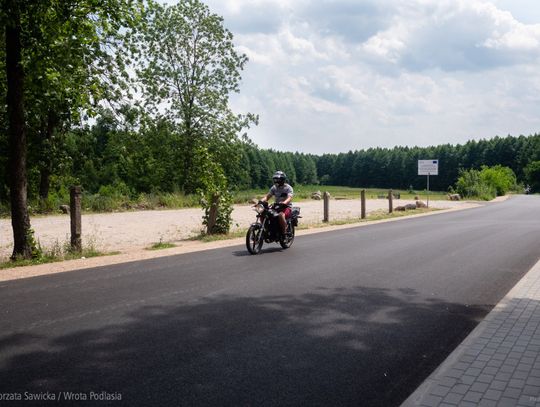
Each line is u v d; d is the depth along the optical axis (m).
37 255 10.30
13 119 10.25
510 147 138.62
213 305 6.27
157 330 5.21
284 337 5.06
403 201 41.81
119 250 11.68
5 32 10.40
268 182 138.50
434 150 162.62
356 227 17.64
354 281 7.89
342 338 5.06
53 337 4.95
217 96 41.31
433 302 6.62
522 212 27.09
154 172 41.19
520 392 3.73
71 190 10.91
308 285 7.54
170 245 12.22
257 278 8.02
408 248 11.84
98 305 6.19
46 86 10.37
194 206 29.30
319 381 3.98
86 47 10.88
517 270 8.99
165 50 40.84
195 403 3.55
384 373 4.18
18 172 10.26
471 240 13.52
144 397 3.63
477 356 4.51
